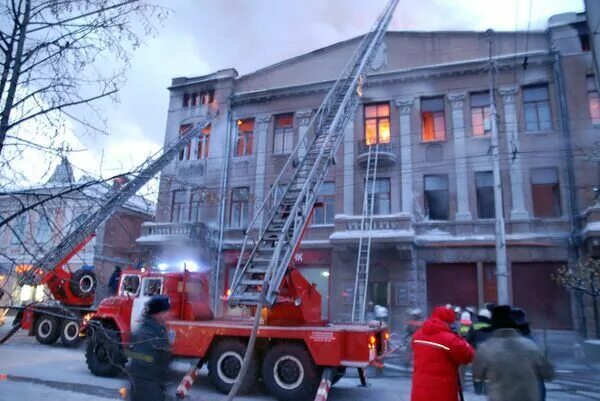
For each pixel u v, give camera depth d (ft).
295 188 32.83
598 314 48.83
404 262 56.95
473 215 57.67
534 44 60.70
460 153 60.18
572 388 29.78
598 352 41.34
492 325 13.67
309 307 28.04
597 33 15.01
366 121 66.18
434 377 13.32
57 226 14.32
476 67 61.82
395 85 65.57
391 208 61.31
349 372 35.70
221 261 67.26
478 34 64.08
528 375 11.69
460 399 13.76
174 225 66.28
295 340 25.72
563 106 56.34
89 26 13.51
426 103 64.34
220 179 70.95
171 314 30.58
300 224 29.48
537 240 53.57
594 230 47.98
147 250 65.10
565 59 57.82
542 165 56.65
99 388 26.32
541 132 57.47
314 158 36.19
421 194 60.44
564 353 48.01
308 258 62.13
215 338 27.48
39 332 45.16
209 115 68.90
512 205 56.34
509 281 53.88
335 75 70.79
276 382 24.97
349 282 58.75
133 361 13.16
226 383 26.30
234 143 73.15
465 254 56.03
